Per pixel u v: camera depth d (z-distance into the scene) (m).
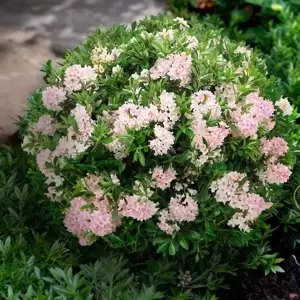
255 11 1.93
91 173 1.08
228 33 1.81
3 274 1.04
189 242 1.15
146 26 1.29
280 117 1.18
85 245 1.12
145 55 1.13
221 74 1.11
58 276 1.03
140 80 1.09
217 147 1.08
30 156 1.21
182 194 1.09
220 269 1.15
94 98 1.10
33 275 1.06
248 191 1.11
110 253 1.11
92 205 1.07
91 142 1.07
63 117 1.08
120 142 1.05
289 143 1.20
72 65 1.20
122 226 1.09
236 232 1.12
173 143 1.04
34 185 1.21
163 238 1.07
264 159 1.14
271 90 1.19
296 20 1.76
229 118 1.09
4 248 1.08
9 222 1.17
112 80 1.11
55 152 1.09
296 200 1.27
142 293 1.02
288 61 1.62
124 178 1.08
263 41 1.79
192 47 1.15
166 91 1.08
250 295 1.23
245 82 1.12
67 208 1.11
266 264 1.19
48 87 1.13
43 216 1.22
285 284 1.24
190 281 1.13
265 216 1.17
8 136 1.47
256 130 1.09
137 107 1.04
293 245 1.28
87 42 1.30
